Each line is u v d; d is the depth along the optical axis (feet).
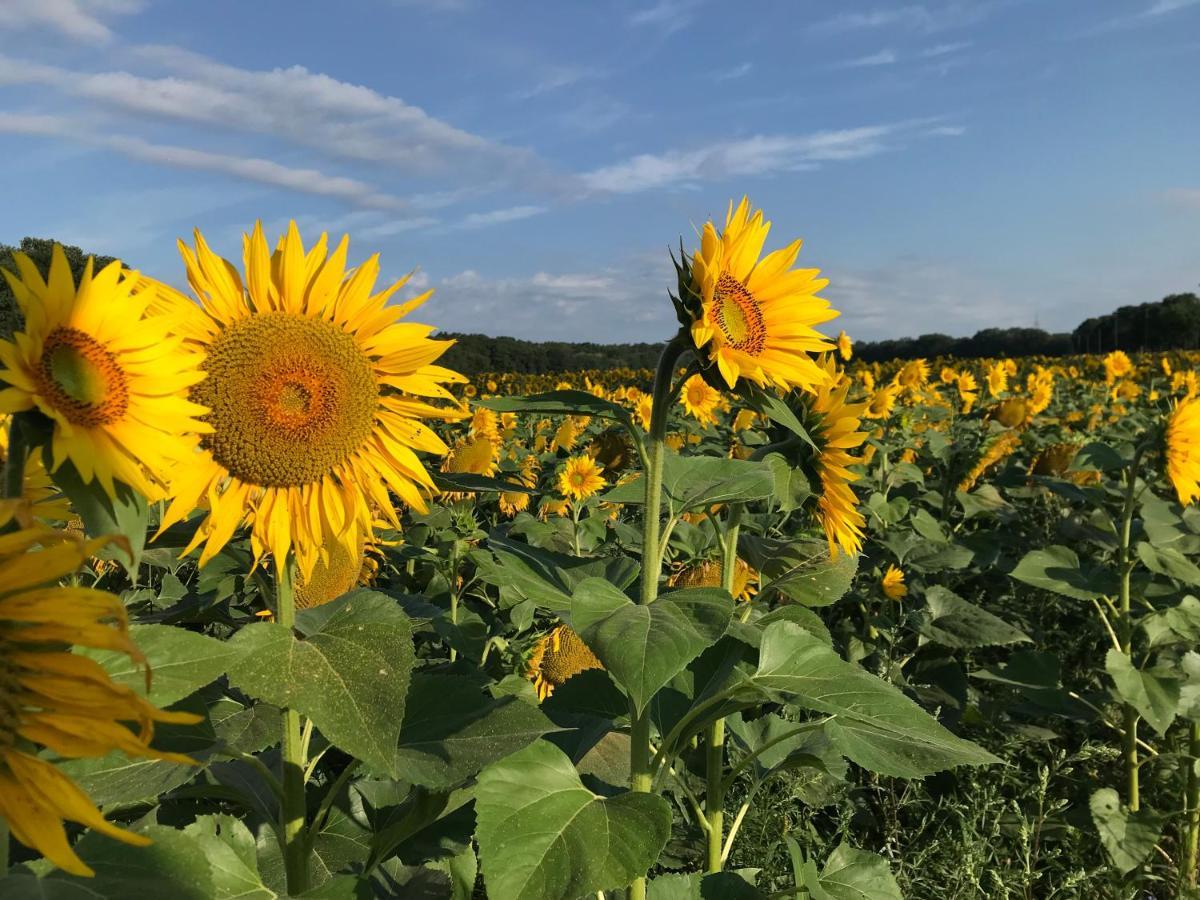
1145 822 13.88
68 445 5.08
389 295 8.02
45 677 3.73
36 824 3.77
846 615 22.11
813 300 9.14
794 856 9.14
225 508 7.38
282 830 7.43
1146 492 17.87
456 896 9.27
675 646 6.37
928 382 63.05
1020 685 16.40
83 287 5.55
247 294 7.57
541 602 8.03
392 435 8.05
